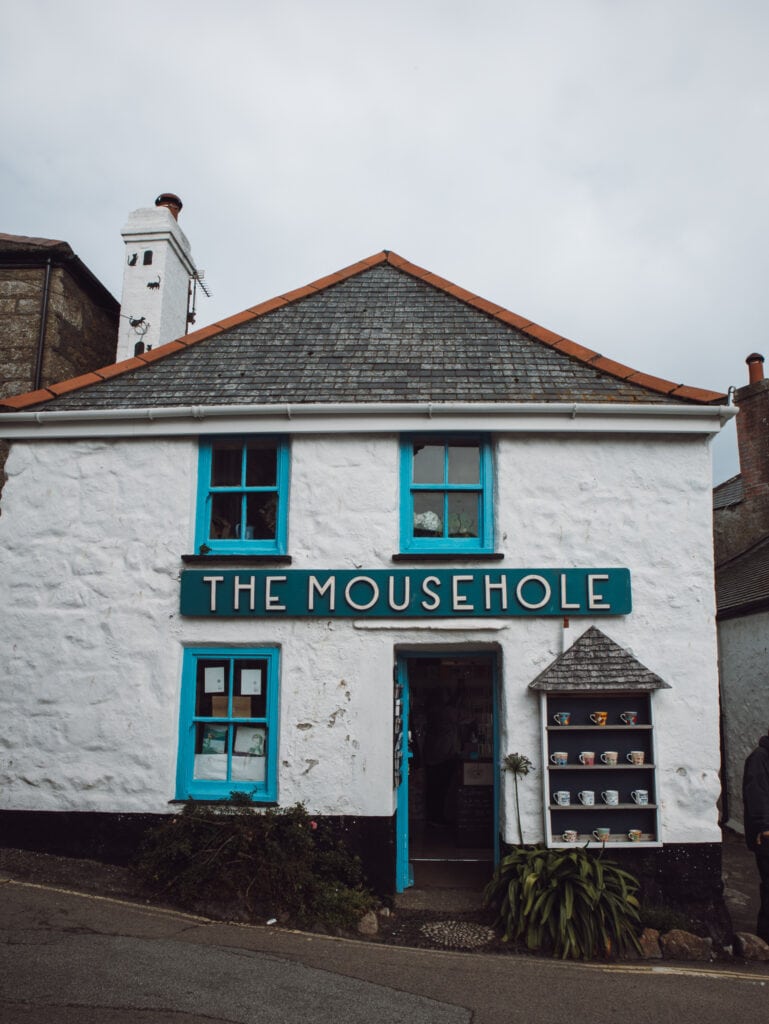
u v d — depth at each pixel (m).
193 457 7.68
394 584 7.18
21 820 7.17
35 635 7.44
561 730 6.92
